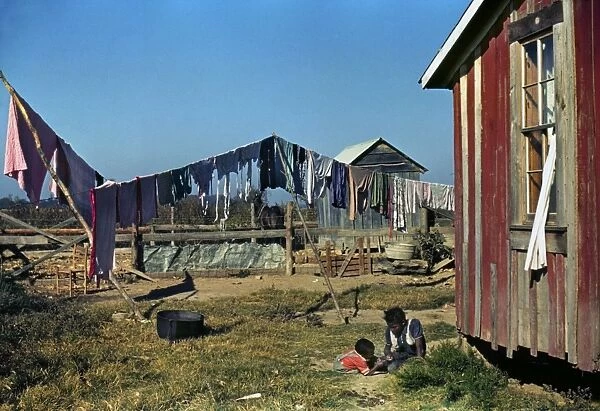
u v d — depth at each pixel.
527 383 7.56
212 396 7.11
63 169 11.38
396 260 19.17
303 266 19.42
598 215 6.04
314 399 7.09
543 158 6.99
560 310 6.39
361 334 10.97
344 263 19.11
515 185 7.03
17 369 7.85
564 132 6.34
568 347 6.25
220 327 11.31
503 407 6.61
